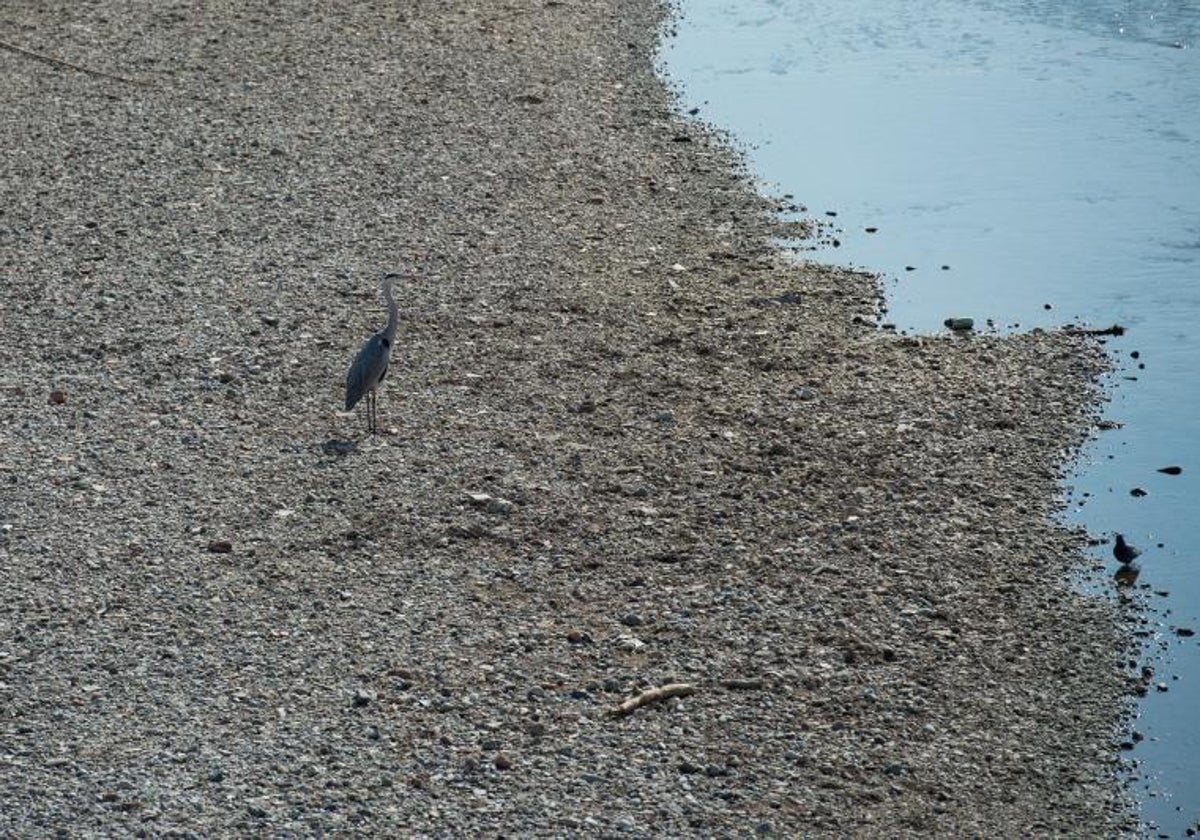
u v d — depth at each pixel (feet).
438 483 61.82
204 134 99.96
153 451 63.21
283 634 51.78
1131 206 94.63
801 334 77.51
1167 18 134.31
